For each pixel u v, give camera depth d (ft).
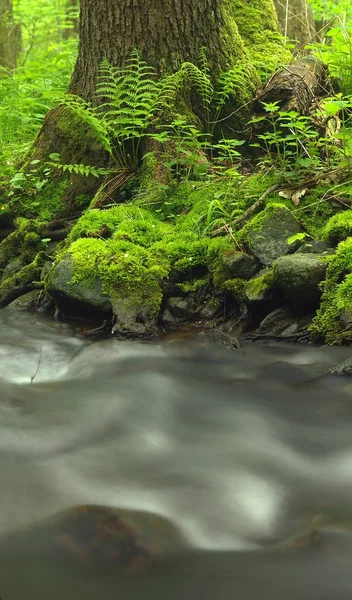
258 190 17.24
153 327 14.84
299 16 34.42
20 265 18.70
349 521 7.75
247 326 14.90
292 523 7.73
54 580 6.61
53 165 19.63
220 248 15.76
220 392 11.67
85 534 7.23
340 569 6.82
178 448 9.60
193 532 7.41
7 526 7.44
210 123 19.99
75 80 20.52
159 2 19.30
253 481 8.66
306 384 11.89
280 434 10.05
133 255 15.80
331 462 9.19
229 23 20.81
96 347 14.10
